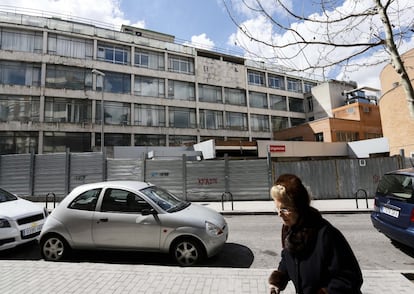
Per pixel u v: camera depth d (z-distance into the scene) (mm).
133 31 37812
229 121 40188
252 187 14180
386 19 2982
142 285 3561
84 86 30516
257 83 44062
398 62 2951
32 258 5461
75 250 5316
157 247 4789
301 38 3424
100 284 3602
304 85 48844
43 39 29062
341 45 3355
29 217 5871
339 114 37188
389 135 20750
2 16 27969
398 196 5117
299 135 35531
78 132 29547
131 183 5531
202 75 38469
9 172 15234
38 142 27766
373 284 3475
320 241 1503
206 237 4680
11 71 27781
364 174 13875
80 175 14992
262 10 3402
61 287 3525
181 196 14539
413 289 3322
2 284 3629
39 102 28344
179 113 36188
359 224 8055
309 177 14062
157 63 35812
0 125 26703
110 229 4914
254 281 3648
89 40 31562
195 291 3375
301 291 1582
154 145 33656
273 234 7102
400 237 4895
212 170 14555
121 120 32094
